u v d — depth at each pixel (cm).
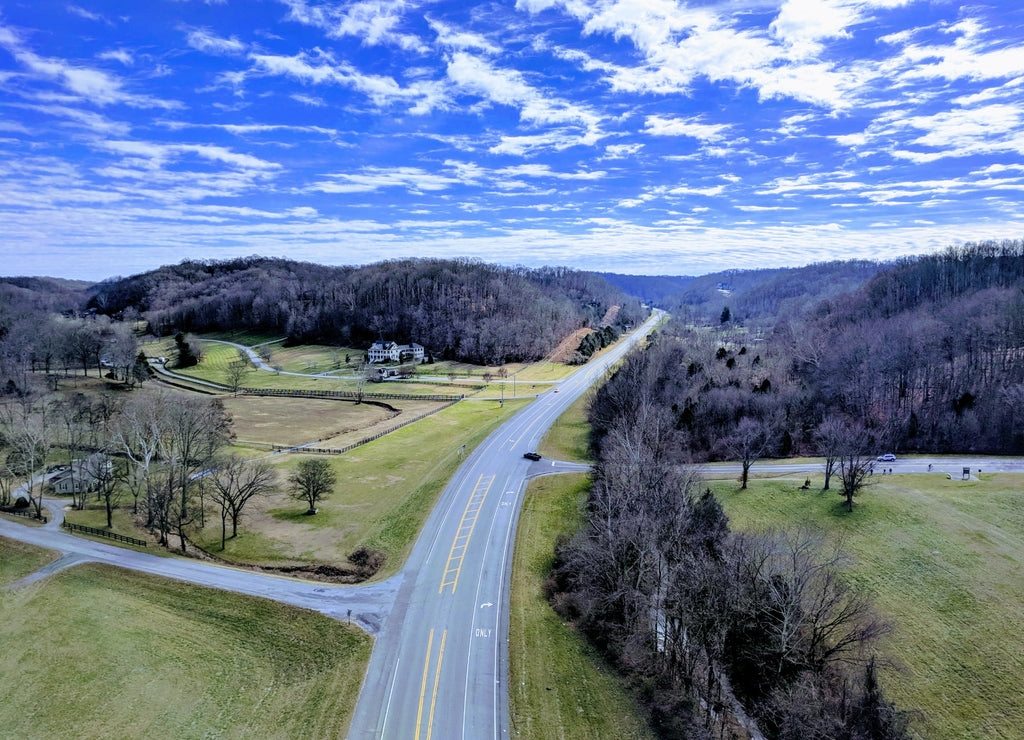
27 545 7525
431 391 18750
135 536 7938
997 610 5897
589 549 6066
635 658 5253
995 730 4781
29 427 10019
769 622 5234
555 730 4528
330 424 15012
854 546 7175
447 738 4425
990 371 12425
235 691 5041
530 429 13025
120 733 4619
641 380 12925
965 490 8244
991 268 18700
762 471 9900
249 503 9200
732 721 4806
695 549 5872
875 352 13312
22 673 5288
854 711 4409
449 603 6194
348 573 6962
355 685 4984
